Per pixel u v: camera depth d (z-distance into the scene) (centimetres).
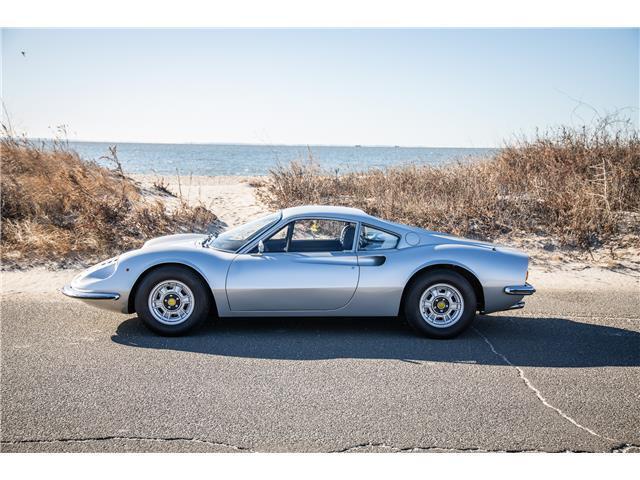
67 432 395
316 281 604
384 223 640
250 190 1616
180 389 470
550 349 589
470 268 615
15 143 1412
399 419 421
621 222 1191
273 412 430
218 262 605
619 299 812
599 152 1400
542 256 1051
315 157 1491
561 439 396
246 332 629
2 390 463
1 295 771
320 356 555
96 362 529
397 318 698
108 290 599
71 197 1208
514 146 1521
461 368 529
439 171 1473
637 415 434
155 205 1248
